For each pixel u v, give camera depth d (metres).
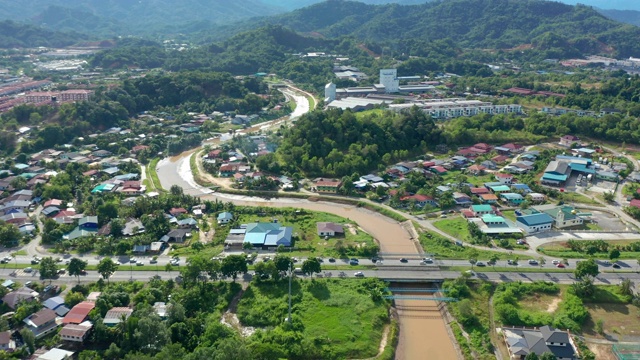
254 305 133.12
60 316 126.06
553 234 178.00
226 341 108.50
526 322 127.44
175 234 175.00
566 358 113.81
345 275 149.00
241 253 163.25
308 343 117.81
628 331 124.50
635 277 146.88
